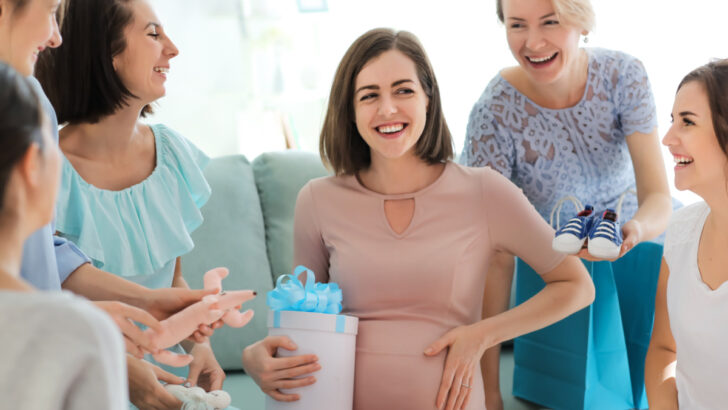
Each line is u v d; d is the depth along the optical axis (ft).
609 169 7.06
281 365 4.63
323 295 4.76
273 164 7.85
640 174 6.78
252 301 7.13
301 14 10.28
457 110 10.91
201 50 10.10
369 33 5.07
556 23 6.34
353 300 4.99
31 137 2.38
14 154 2.34
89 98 5.12
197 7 10.05
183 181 5.71
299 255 5.36
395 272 4.90
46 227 3.82
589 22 6.40
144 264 5.32
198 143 10.17
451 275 4.88
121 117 5.28
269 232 7.62
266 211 7.72
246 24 10.16
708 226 4.74
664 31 10.30
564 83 6.70
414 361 4.78
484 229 5.04
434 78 5.09
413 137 4.92
